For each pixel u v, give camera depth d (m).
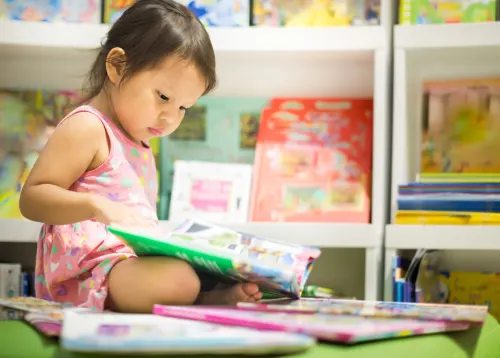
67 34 1.53
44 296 1.19
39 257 1.20
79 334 0.63
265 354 0.64
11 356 0.70
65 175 1.09
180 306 0.92
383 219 1.51
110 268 1.05
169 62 1.14
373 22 1.59
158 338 0.61
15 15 1.60
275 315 0.81
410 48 1.52
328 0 1.61
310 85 1.74
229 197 1.65
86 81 1.47
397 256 1.46
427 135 1.67
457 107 1.66
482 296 1.59
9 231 1.46
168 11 1.18
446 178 1.51
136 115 1.16
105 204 1.02
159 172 1.70
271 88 1.75
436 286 1.60
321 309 0.86
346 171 1.63
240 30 1.54
